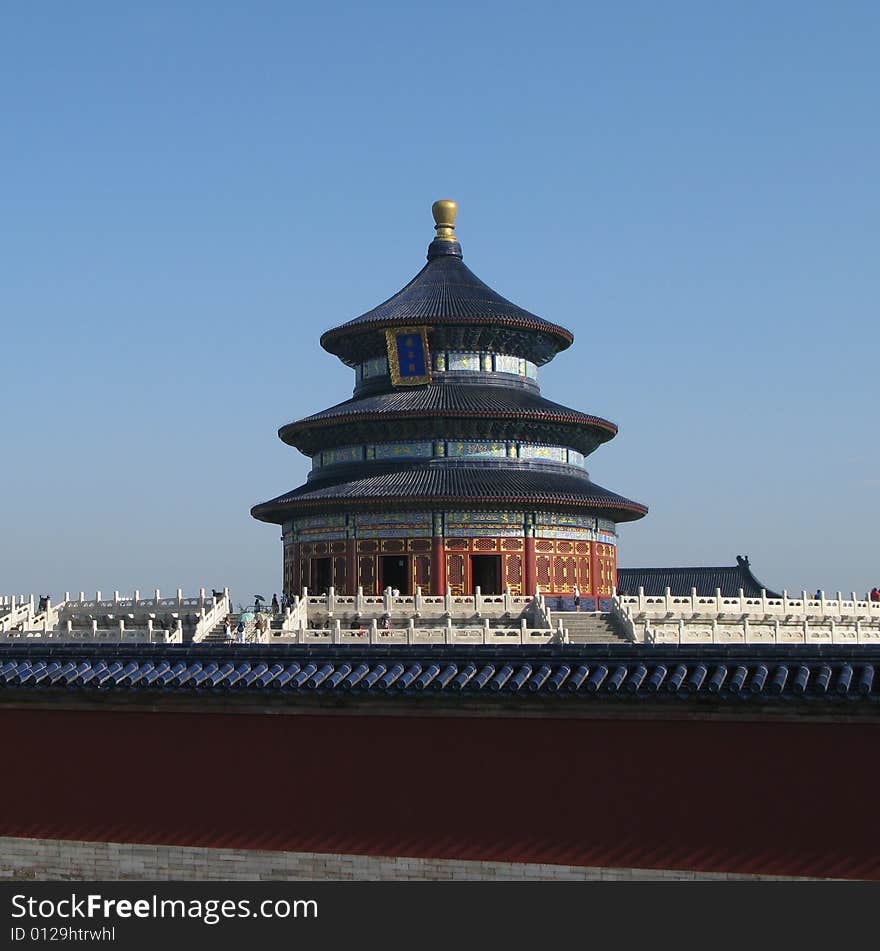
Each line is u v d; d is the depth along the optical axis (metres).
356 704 36.62
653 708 34.31
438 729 36.25
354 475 98.38
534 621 80.25
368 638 70.81
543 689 34.50
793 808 33.19
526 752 35.44
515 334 101.75
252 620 77.25
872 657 32.81
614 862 34.41
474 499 92.25
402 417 95.75
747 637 80.19
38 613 89.88
